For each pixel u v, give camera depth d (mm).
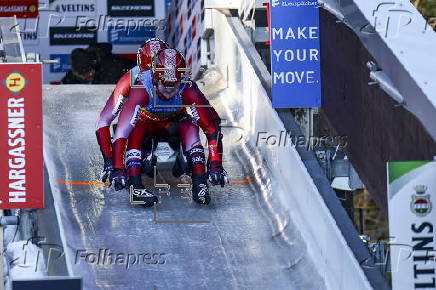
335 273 17609
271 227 19859
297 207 19750
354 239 17562
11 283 14750
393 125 17703
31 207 17016
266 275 18469
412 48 17609
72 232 19359
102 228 19594
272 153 21391
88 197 20641
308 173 19453
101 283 17922
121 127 20688
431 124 15984
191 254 18969
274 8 21375
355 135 19859
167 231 19641
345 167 20203
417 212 14820
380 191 18406
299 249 18906
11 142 17031
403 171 14828
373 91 18688
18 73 17078
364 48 19188
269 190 20953
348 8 19781
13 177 17016
